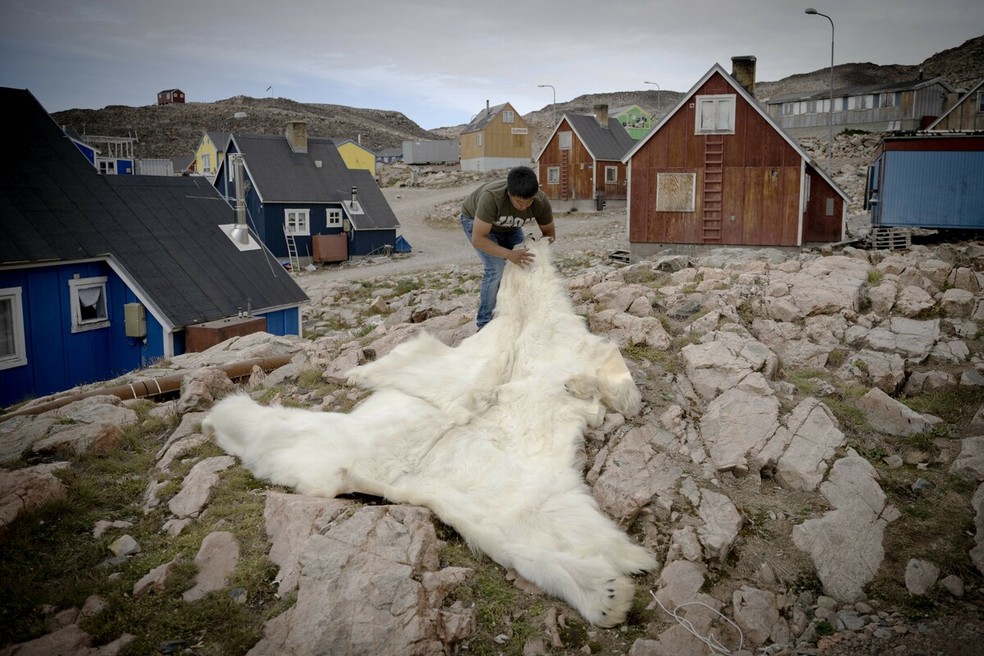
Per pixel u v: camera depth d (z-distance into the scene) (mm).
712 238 23219
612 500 5094
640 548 4691
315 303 22281
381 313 18172
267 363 8320
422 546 4453
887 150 20234
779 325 8117
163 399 7738
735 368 6637
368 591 4098
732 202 22812
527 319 6602
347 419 5859
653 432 5797
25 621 4102
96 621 4105
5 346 13203
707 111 22547
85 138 64062
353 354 7562
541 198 6523
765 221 22562
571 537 4672
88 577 4496
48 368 13891
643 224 23938
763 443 5672
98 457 5996
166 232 16406
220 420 6082
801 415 5945
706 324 7902
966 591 4480
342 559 4316
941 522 5031
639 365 6949
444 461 5328
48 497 5164
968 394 6648
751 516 5066
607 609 4242
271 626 4082
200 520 5051
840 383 6906
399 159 80875
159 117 111562
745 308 8531
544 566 4418
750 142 22297
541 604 4340
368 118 147125
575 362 6148
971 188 19594
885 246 20422
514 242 7023
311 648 3877
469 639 4070
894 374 6961
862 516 5016
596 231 36406
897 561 4738
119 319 15156
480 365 6398
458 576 4375
